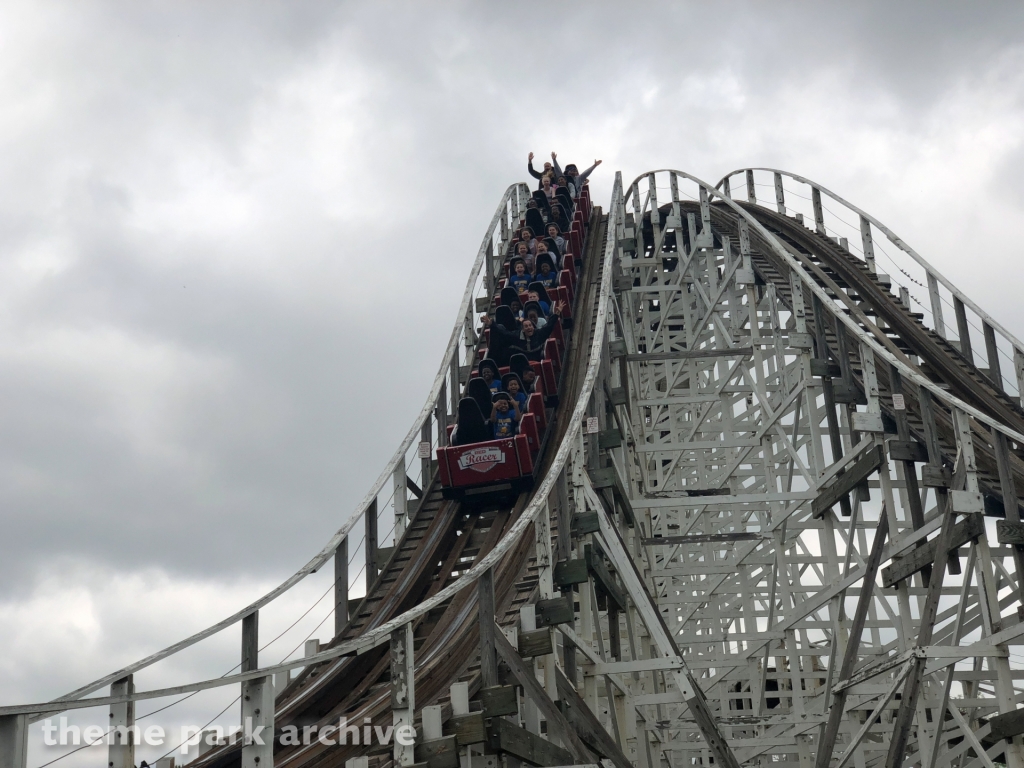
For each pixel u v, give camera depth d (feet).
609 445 70.23
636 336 110.83
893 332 91.97
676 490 90.63
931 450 70.18
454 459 74.43
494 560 45.27
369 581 71.72
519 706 49.85
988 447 74.28
